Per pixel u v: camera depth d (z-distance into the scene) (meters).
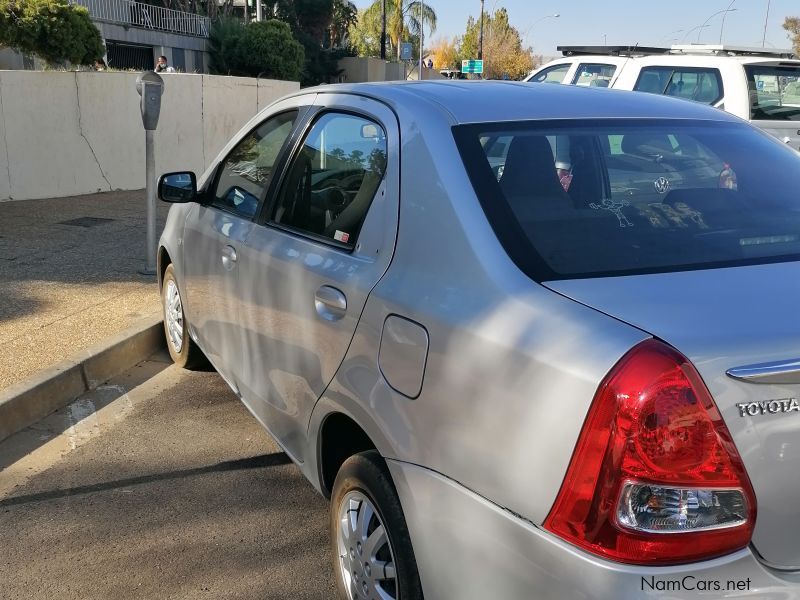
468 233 2.26
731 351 1.74
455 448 2.06
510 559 1.89
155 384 5.04
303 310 2.90
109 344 5.16
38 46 16.52
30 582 3.05
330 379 2.70
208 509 3.58
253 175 3.80
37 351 5.10
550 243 2.25
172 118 14.30
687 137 2.93
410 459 2.22
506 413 1.91
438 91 2.92
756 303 1.95
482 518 1.96
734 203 2.66
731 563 1.71
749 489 1.71
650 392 1.69
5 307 6.09
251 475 3.89
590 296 1.98
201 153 15.34
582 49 10.45
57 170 11.83
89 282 6.88
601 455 1.72
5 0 16.00
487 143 2.56
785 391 1.74
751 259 2.30
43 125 11.49
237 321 3.63
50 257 7.80
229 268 3.69
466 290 2.17
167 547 3.29
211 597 2.97
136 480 3.83
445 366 2.11
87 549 3.26
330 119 3.23
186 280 4.52
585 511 1.73
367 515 2.53
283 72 36.56
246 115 16.69
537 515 1.83
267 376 3.31
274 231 3.33
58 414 4.55
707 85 8.51
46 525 3.43
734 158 2.90
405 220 2.50
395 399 2.30
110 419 4.51
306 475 3.05
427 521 2.14
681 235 2.40
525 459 1.85
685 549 1.69
